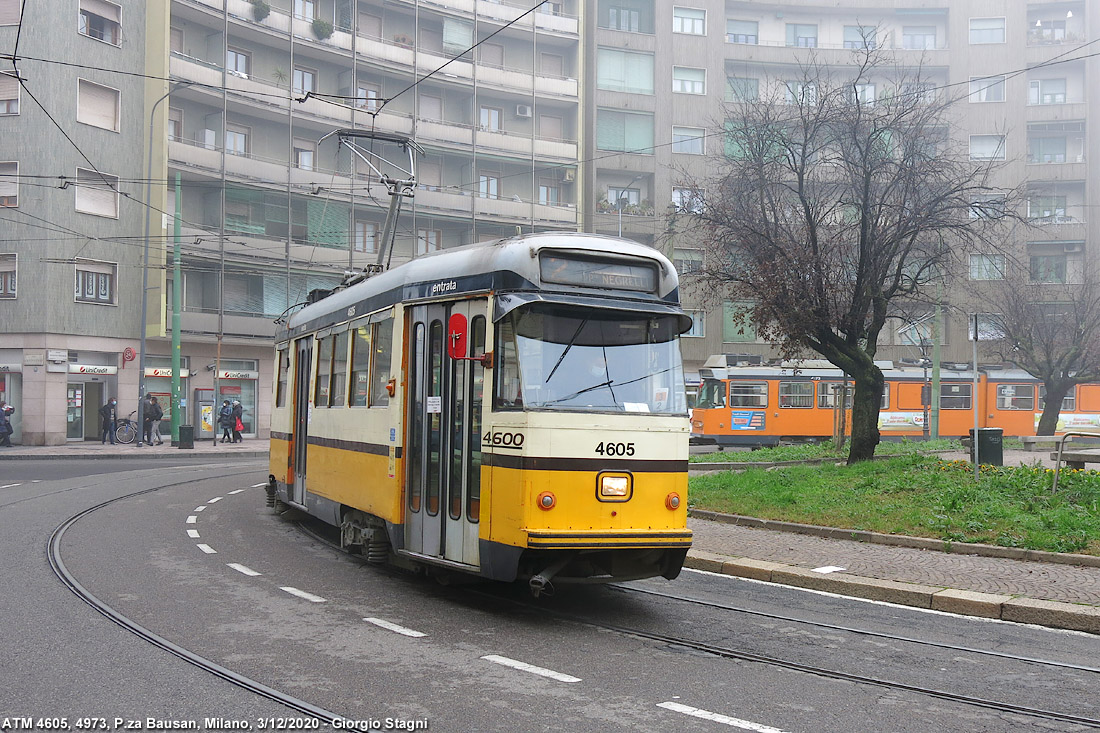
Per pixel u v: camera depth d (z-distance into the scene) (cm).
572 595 945
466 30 4569
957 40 5216
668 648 734
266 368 4053
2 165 3428
